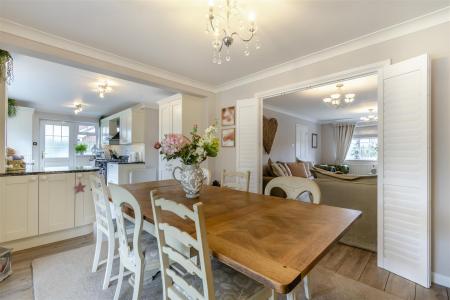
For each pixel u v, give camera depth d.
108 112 6.43
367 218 2.47
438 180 1.82
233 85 3.62
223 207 1.49
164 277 1.11
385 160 2.01
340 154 7.61
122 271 1.54
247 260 0.80
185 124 3.70
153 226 1.36
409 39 1.96
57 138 6.47
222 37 2.12
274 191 3.28
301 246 0.91
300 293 1.73
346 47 2.33
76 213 2.75
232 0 1.63
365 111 6.12
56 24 1.96
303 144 6.96
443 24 1.80
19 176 2.37
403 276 1.90
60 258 2.18
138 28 2.03
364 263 2.17
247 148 3.35
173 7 1.74
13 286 1.74
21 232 2.36
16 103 4.98
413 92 1.81
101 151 6.80
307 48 2.41
